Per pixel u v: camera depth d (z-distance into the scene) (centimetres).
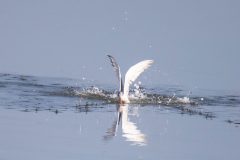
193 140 1819
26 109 2141
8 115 2025
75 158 1570
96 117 2080
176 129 1959
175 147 1734
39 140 1725
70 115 2083
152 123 2031
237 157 1656
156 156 1631
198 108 2384
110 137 1800
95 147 1684
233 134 1914
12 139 1722
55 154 1594
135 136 1834
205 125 2038
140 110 2269
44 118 2006
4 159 1532
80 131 1853
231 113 2291
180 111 2292
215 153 1689
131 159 1590
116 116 2120
